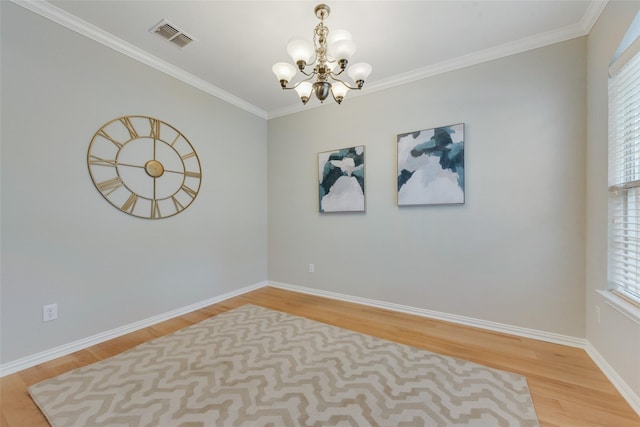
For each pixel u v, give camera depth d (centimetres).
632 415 141
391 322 264
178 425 135
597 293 190
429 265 277
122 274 241
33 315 192
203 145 309
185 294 291
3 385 168
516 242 237
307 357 198
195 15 204
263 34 226
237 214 353
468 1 187
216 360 194
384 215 303
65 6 195
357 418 140
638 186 157
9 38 182
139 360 195
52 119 200
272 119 392
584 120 211
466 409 146
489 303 248
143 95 254
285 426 135
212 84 313
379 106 305
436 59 259
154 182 263
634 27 149
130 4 193
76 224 213
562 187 220
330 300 333
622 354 158
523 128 233
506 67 239
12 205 183
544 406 148
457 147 258
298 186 369
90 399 154
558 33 216
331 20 207
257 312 291
